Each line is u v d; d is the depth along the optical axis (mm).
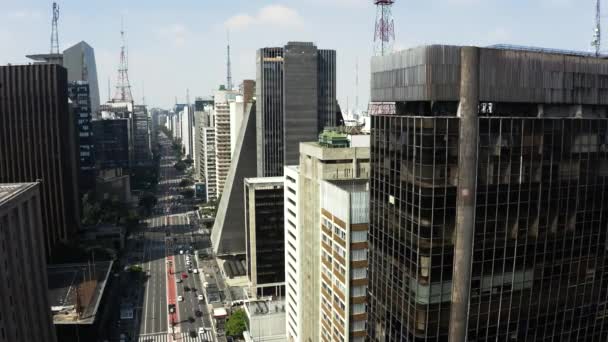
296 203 166000
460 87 78812
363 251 119000
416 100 81250
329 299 134375
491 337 86250
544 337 90812
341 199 120500
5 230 128500
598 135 87875
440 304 82375
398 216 86938
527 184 83312
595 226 90812
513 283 85750
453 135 78062
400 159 84812
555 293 89688
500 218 82562
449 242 80938
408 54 82438
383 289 94688
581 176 87562
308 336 159250
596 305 94438
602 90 90312
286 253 187000
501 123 80000
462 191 79438
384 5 159750
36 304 148125
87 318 178500
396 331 90562
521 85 82562
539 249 86438
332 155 138125
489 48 79375
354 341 122438
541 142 83000
